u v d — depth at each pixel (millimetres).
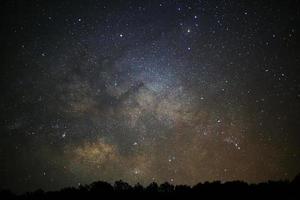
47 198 33875
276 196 29781
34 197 34250
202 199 31516
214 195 32031
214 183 34969
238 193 31578
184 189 35094
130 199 33344
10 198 33969
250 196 30562
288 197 29391
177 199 32406
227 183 34406
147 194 34594
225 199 30781
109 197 33906
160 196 33688
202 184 35344
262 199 29562
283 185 32125
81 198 33750
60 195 34594
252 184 33312
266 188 31859
